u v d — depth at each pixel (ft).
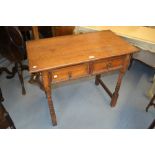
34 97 6.67
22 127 5.49
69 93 6.84
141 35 6.27
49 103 4.83
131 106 6.31
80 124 5.63
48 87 4.37
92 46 4.70
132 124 5.65
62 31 8.07
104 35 5.35
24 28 7.30
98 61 4.42
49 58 4.18
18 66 6.24
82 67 4.35
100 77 7.25
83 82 7.38
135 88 7.16
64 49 4.56
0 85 7.25
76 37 5.20
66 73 4.27
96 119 5.81
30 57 4.23
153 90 6.67
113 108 6.21
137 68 8.46
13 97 6.67
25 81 7.48
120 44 4.81
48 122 5.70
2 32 5.17
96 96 6.70
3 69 7.51
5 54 5.99
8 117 4.35
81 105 6.32
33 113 6.01
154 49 5.97
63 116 5.89
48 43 4.84
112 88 7.13
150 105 5.93
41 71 3.90
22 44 5.80
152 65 7.34
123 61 4.81
